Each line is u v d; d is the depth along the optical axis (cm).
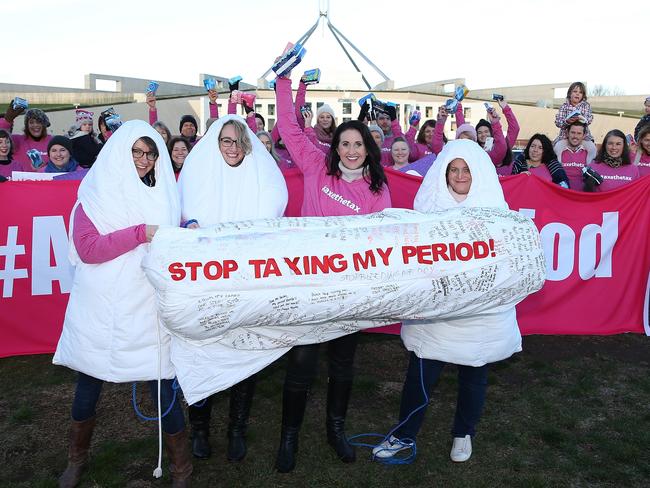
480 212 280
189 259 247
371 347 495
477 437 347
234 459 319
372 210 314
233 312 252
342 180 317
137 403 391
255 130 530
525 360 464
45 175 496
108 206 266
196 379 273
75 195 445
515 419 368
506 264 270
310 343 288
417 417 317
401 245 261
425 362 308
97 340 268
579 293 498
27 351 453
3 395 399
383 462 321
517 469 315
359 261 257
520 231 277
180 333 259
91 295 267
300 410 306
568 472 312
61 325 457
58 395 399
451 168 305
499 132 624
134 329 269
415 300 264
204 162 304
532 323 496
